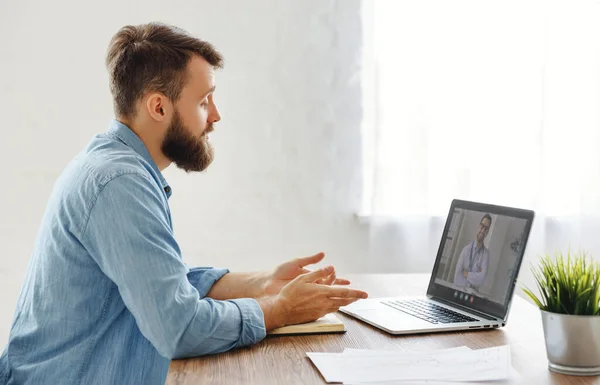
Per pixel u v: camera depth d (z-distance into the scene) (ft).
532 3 10.19
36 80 9.59
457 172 10.20
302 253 10.20
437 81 10.07
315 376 3.41
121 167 4.13
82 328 4.19
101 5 9.64
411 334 4.27
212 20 9.86
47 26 9.57
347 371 3.42
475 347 3.95
